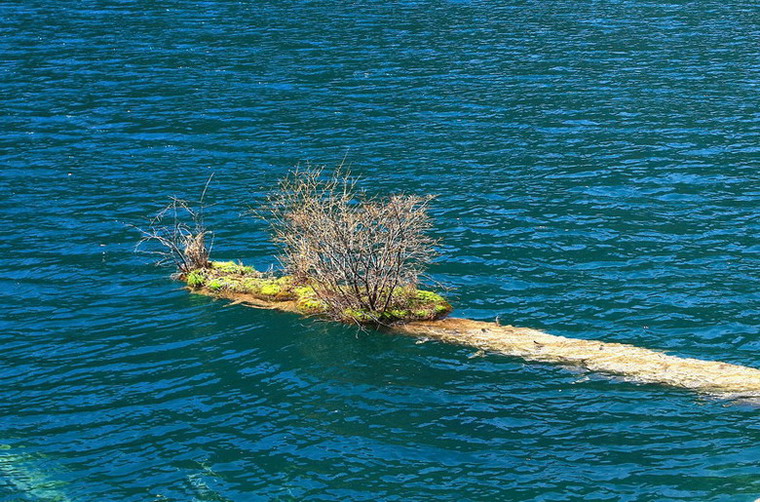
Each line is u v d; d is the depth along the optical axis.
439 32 51.31
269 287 20.19
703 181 28.03
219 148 32.03
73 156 31.17
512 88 39.62
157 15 56.44
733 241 23.44
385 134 33.50
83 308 20.09
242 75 42.12
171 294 20.69
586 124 34.34
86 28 52.53
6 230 24.67
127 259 22.80
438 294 20.36
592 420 15.55
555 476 14.14
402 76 41.78
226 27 52.75
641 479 14.00
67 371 17.48
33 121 35.16
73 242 23.95
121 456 14.88
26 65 43.94
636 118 35.00
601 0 61.69
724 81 40.38
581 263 22.25
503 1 61.41
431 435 15.24
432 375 17.03
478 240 23.80
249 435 15.36
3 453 14.93
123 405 16.31
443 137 33.06
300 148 31.97
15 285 21.31
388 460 14.62
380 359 17.61
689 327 18.89
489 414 15.78
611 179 28.36
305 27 52.75
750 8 58.31
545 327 19.03
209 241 23.94
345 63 44.25
